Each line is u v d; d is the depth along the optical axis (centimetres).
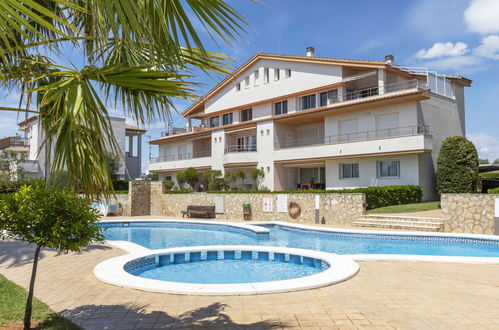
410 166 2194
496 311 530
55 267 873
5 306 560
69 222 468
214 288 648
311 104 2986
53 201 458
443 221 1489
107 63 422
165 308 556
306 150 2612
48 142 429
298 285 662
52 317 514
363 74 2591
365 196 1750
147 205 2555
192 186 3266
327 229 1595
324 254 997
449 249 1284
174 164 3728
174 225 2039
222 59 366
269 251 1093
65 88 350
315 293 632
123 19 238
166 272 979
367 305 562
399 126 2291
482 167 2383
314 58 2905
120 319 508
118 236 1725
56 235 446
